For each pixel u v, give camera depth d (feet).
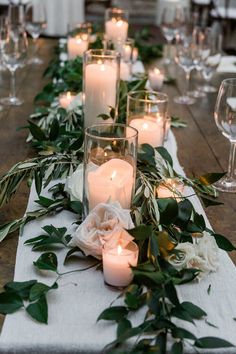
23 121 7.05
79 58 8.49
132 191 4.09
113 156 4.02
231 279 3.78
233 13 19.45
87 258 3.89
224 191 5.24
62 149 4.92
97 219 3.72
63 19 19.93
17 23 11.32
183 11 11.22
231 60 10.39
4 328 3.22
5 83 8.80
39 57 10.64
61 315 3.35
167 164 4.67
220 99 5.09
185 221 4.00
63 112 6.33
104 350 3.13
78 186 4.43
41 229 4.30
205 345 3.06
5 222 4.56
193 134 6.89
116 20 9.96
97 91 5.98
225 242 3.95
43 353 3.14
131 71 8.63
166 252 3.60
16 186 4.55
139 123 5.52
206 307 3.49
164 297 3.26
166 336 3.12
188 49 8.47
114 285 3.57
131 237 3.62
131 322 3.29
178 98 8.36
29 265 3.84
